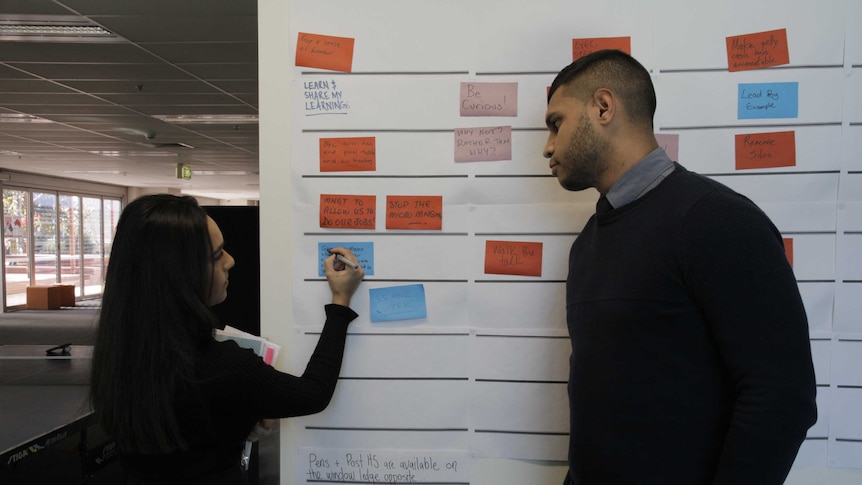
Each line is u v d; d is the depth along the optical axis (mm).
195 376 849
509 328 1177
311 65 1173
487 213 1174
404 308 1181
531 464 1183
